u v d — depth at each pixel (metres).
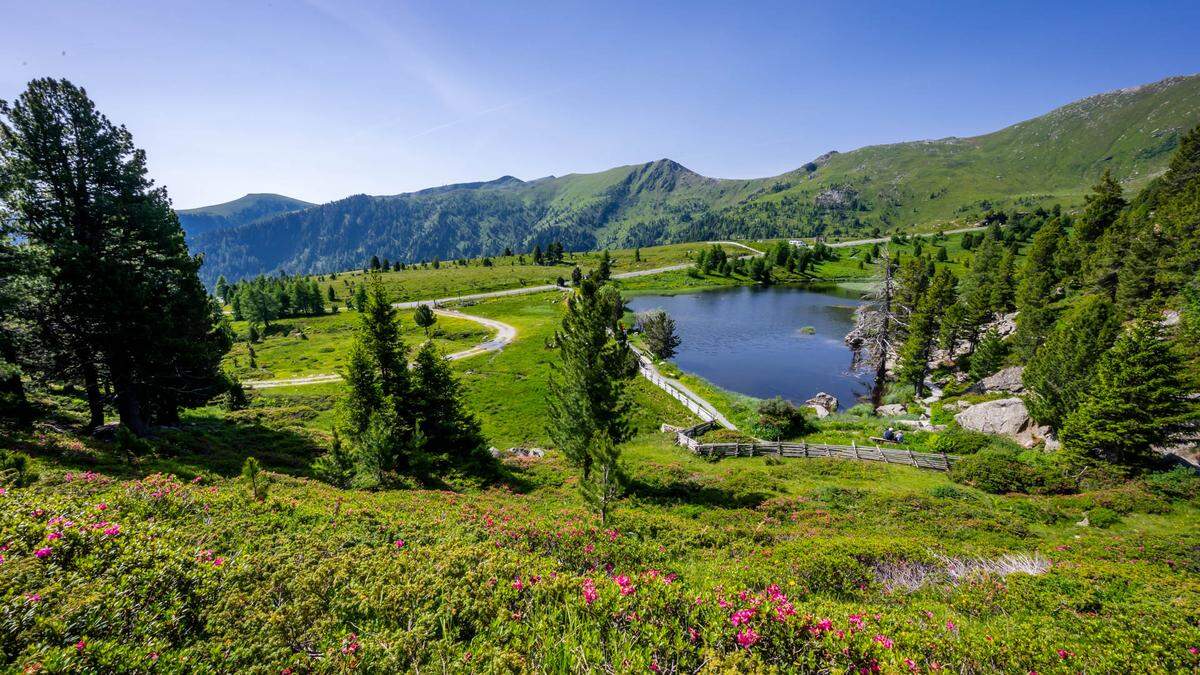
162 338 27.16
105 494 12.92
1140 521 23.05
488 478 28.47
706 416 47.78
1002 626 9.98
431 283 170.50
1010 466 29.81
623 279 174.62
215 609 7.22
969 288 83.75
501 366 68.81
